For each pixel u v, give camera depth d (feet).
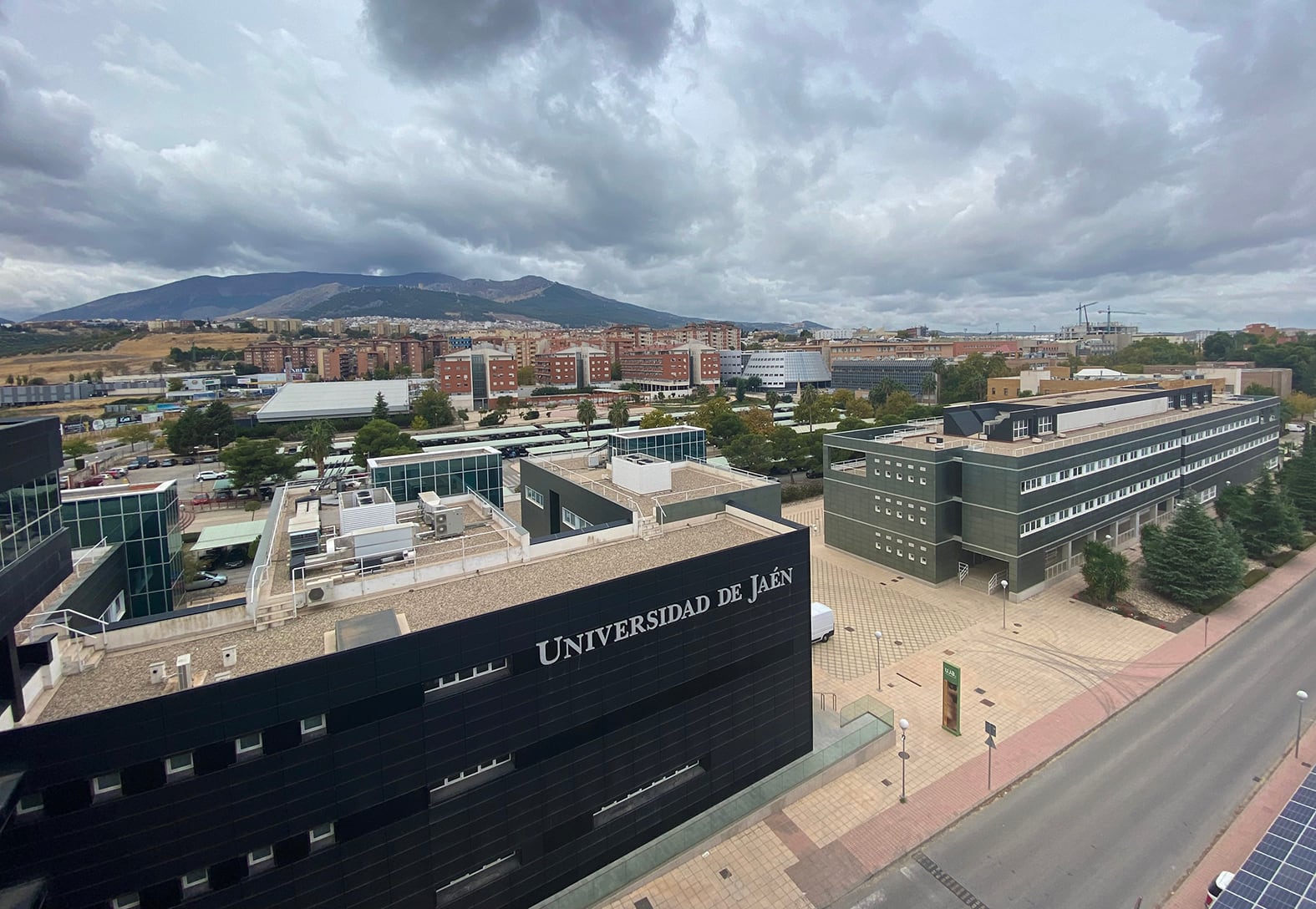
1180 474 236.43
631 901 84.07
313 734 64.23
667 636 89.51
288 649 71.92
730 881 87.61
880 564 205.16
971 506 182.39
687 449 206.18
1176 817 96.89
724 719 98.12
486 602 84.58
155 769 56.34
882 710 122.83
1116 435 200.85
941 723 122.42
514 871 79.00
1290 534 195.83
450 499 139.03
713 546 107.96
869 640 156.46
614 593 83.15
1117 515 206.18
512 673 75.87
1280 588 180.24
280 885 63.16
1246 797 100.22
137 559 133.49
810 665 110.11
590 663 82.12
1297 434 394.93
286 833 62.85
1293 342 598.34
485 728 74.08
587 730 82.94
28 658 62.85
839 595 183.21
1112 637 153.58
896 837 94.79
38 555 62.69
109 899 55.47
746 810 97.66
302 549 102.32
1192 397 276.41
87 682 64.90
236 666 67.87
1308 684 130.11
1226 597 172.04
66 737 52.44
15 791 49.47
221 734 58.59
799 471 353.72
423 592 88.69
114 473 336.70
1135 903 82.89
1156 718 121.80
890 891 85.87
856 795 104.01
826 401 501.56
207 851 59.11
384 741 67.31
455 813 73.15
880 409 472.44
